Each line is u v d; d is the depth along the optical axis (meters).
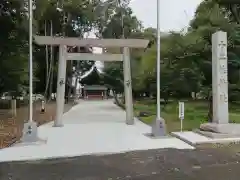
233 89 16.89
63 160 7.06
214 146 8.73
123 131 11.87
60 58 14.15
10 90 21.86
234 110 20.64
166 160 7.00
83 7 30.08
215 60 10.75
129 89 14.69
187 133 10.74
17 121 15.20
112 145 8.80
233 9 18.48
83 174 5.86
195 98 26.36
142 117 17.89
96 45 14.21
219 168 6.28
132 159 7.12
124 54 14.74
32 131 9.32
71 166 6.48
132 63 24.23
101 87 62.41
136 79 23.78
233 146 8.70
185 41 15.35
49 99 33.44
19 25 18.12
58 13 28.77
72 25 32.06
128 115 14.53
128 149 8.26
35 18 22.94
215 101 10.70
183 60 15.66
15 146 8.67
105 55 14.72
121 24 32.97
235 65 15.06
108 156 7.46
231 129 9.89
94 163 6.74
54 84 36.62
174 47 15.72
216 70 10.67
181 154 7.66
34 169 6.24
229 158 7.21
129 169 6.21
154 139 9.87
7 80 20.12
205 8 16.98
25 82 22.30
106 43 14.27
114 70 30.20
